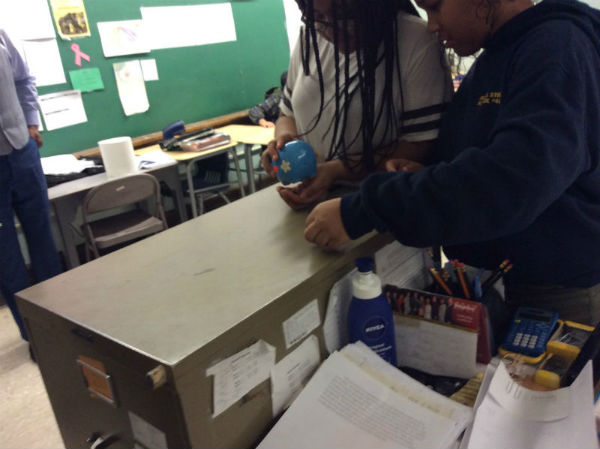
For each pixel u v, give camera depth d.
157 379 0.52
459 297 0.82
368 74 0.95
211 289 0.69
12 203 2.37
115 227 2.83
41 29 3.10
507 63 0.75
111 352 0.60
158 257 0.82
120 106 3.58
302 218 0.95
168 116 3.88
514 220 0.61
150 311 0.65
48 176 2.72
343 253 0.77
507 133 0.63
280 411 0.70
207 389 0.58
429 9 0.82
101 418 0.70
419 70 0.95
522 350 0.76
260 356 0.64
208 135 3.46
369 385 0.69
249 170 3.63
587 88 0.65
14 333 2.58
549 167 0.59
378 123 1.01
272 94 4.24
